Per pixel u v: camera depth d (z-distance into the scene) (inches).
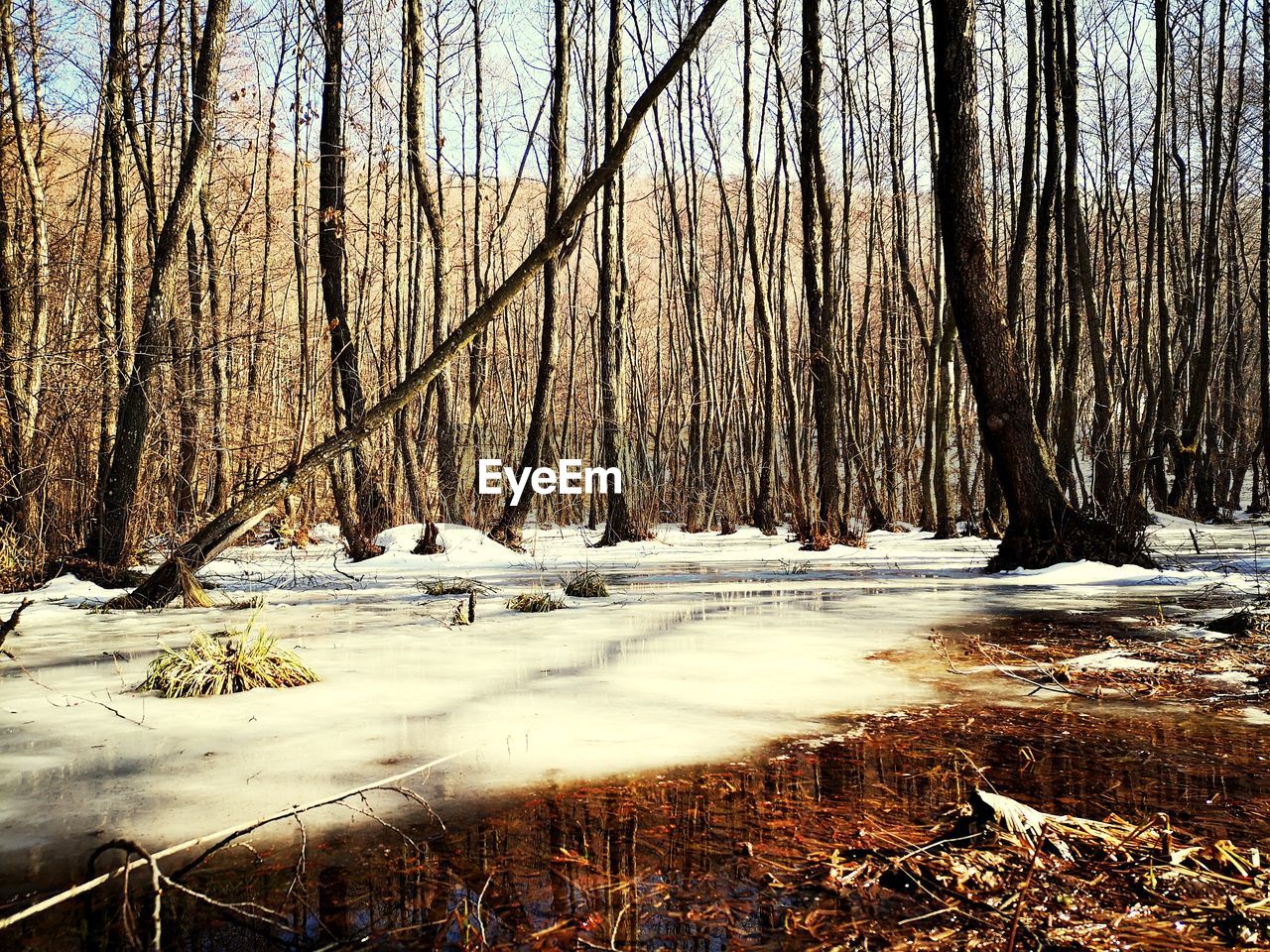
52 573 438.3
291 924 83.0
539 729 152.0
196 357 510.9
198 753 138.3
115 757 136.2
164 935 81.0
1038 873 92.3
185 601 355.9
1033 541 441.1
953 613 303.0
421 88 677.9
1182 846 98.9
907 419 1181.1
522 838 104.1
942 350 796.0
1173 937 78.8
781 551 692.1
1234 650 221.8
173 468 526.6
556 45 675.4
